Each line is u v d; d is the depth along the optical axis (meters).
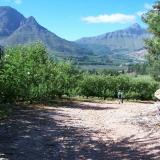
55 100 37.88
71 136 16.70
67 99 41.91
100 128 19.12
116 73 60.16
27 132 17.09
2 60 25.86
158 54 36.50
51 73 37.03
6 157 12.52
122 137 16.67
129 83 53.66
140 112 26.92
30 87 31.19
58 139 15.92
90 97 50.47
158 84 54.94
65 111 27.02
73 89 44.06
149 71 43.50
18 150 13.65
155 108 28.08
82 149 14.29
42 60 37.09
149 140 15.77
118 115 25.30
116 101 46.62
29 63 33.47
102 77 51.69
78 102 38.72
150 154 13.53
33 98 31.62
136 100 53.06
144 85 54.19
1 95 26.55
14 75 27.80
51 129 18.23
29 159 12.53
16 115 22.45
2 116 21.22
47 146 14.55
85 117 23.83
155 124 20.02
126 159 12.93
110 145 15.03
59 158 12.88
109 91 51.03
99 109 30.86
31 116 22.55
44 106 30.02
